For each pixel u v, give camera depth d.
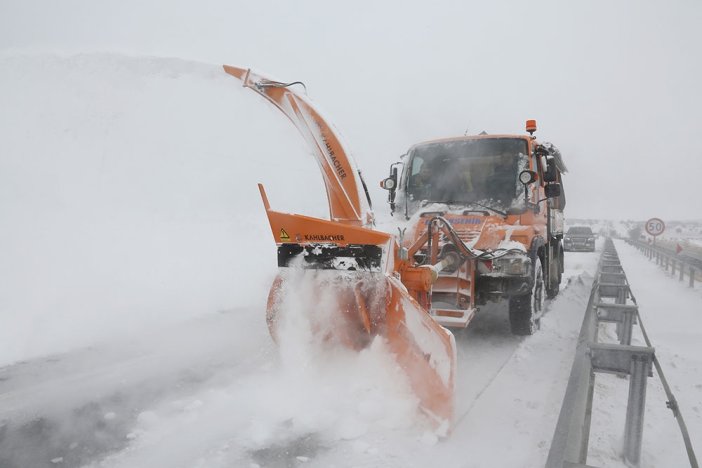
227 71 5.29
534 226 5.63
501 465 2.68
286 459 2.72
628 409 2.98
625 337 4.86
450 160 6.02
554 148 6.92
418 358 3.21
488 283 4.94
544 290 6.46
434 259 4.29
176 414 3.31
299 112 4.91
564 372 4.28
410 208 6.09
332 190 4.78
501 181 5.76
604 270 8.52
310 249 3.63
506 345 5.16
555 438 2.14
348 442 2.91
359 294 3.52
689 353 5.36
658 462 3.07
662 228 19.34
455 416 3.32
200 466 2.66
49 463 2.71
